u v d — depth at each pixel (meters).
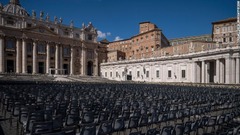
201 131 12.84
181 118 14.13
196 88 38.91
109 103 15.95
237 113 14.46
